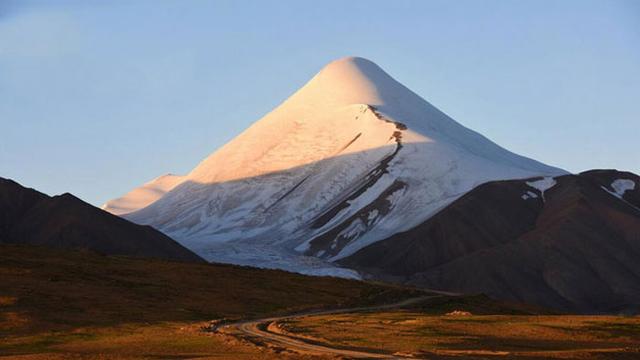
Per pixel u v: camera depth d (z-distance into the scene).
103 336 100.38
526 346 87.12
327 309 142.12
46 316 113.38
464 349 83.31
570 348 86.81
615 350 82.19
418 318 113.88
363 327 101.50
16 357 79.31
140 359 74.69
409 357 75.12
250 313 130.25
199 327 105.62
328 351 79.56
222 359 71.88
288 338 91.44
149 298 134.75
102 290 136.00
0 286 129.75
